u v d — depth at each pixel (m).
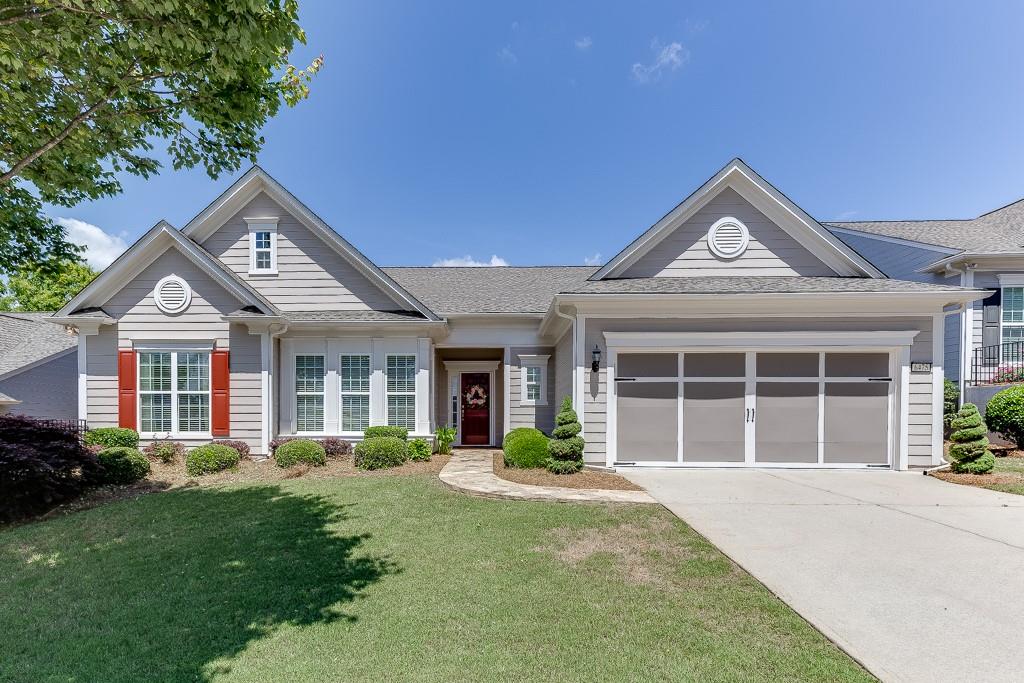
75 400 14.56
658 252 10.66
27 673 3.16
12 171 5.61
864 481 8.44
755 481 8.45
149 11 4.51
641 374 9.72
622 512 6.57
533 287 15.53
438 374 14.55
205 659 3.27
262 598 4.17
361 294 12.26
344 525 6.13
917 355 9.39
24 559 5.25
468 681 2.97
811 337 9.46
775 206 10.54
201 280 11.20
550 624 3.65
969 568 4.59
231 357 11.18
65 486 7.88
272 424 11.29
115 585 4.52
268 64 6.02
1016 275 12.55
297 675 3.06
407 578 4.52
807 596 4.04
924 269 13.72
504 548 5.27
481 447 14.09
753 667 3.08
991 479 8.20
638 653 3.25
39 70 5.39
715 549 5.14
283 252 12.22
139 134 6.30
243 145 7.01
